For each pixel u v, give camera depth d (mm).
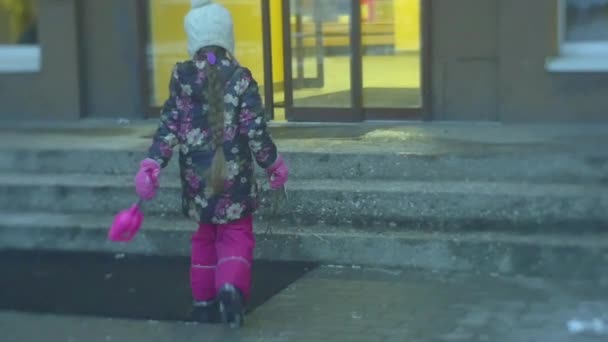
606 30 13820
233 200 8523
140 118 15820
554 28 13602
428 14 14180
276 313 9109
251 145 8516
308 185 11234
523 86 13820
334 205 11000
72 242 11453
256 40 15195
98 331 8875
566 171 11133
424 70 14320
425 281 9898
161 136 8562
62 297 9875
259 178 11133
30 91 15891
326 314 9031
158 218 11547
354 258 10469
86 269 10820
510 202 10523
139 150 12500
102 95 15914
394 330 8539
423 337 8344
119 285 10203
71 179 12375
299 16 14867
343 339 8391
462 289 9602
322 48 14797
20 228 11602
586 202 10344
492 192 10602
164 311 9328
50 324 9109
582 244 9781
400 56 14492
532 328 8445
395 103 14656
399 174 11523
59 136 14031
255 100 8484
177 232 11031
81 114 15836
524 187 10867
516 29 13727
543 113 13805
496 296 9344
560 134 12844
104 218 11742
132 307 9477
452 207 10688
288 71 15016
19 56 16047
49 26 15719
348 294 9586
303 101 14984
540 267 9898
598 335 8227
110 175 12586
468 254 10102
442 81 14312
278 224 11078
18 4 16125
